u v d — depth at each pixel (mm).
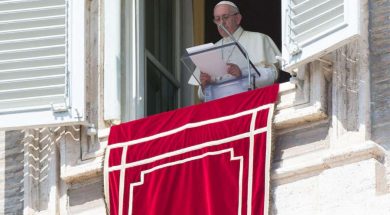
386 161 24047
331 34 24125
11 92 25484
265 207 24266
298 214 24172
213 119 24875
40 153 25781
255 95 24844
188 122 25000
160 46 27219
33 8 25750
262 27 29469
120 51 26062
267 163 24438
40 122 25391
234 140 24641
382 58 24375
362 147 24000
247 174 24453
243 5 29484
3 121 25406
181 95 27469
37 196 25656
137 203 24922
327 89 24578
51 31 25672
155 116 25281
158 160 24984
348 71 24453
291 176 24391
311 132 24531
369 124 24188
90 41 26000
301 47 24375
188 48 26188
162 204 24750
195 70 26281
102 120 25719
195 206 24609
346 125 24312
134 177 25047
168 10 27594
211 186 24547
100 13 26109
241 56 25453
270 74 25641
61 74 25516
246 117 24719
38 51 25609
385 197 23719
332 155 24141
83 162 25484
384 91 24266
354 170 24047
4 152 26047
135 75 26078
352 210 23859
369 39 24453
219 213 24406
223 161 24594
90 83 25812
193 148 24812
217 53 25406
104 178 25188
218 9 26594
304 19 24469
